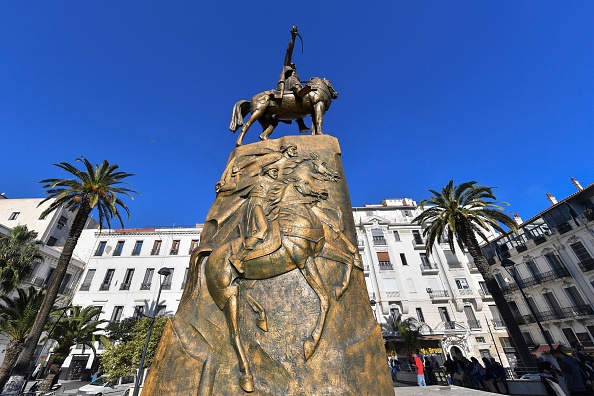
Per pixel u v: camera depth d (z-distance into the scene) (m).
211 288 1.80
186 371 1.56
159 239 27.80
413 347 21.19
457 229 13.77
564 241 21.47
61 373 21.56
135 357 13.98
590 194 20.31
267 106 3.71
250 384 1.47
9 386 10.67
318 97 3.63
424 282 26.64
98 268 26.42
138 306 24.25
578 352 8.04
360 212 31.89
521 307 24.62
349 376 1.54
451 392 5.76
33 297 13.19
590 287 19.97
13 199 26.88
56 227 26.73
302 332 1.63
